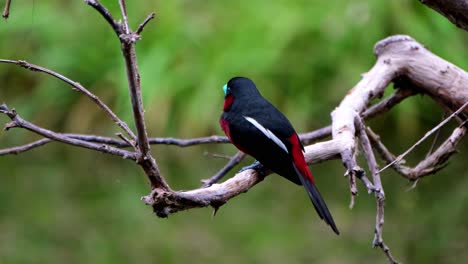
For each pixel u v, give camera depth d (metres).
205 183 7.33
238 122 6.69
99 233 11.16
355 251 10.68
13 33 12.62
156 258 10.70
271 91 11.84
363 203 11.52
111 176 12.24
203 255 10.64
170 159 12.10
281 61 11.91
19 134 12.71
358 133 6.59
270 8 12.12
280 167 6.26
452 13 5.91
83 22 12.59
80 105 12.48
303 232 11.15
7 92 12.85
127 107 11.80
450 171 11.48
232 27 12.15
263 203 11.80
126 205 11.66
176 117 12.05
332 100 11.77
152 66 12.05
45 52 12.65
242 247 10.88
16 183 12.17
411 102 11.61
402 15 11.77
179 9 12.24
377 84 7.14
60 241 10.96
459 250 10.48
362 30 11.77
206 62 12.06
